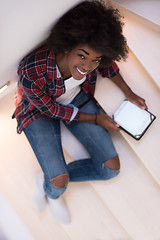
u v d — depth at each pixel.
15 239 1.63
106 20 1.02
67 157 1.81
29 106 1.35
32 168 1.81
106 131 1.58
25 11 0.82
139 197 1.68
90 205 1.73
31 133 1.42
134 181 1.70
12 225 1.67
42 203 1.71
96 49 1.03
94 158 1.56
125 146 1.74
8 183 1.81
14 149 1.86
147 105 1.57
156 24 1.54
